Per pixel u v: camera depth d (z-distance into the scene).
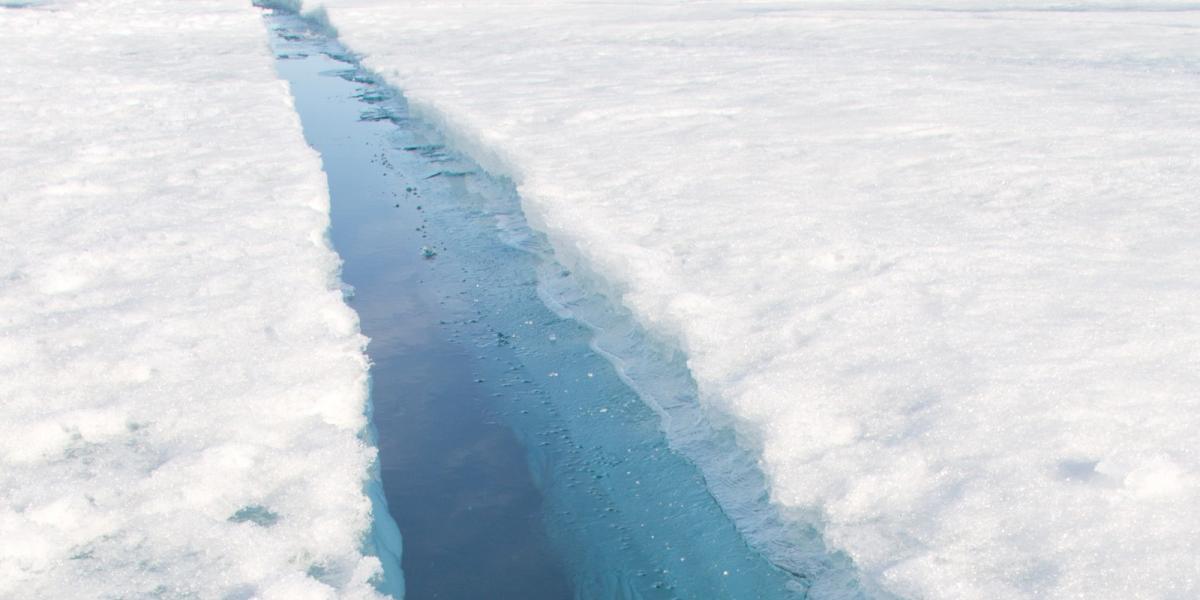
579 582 2.59
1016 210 4.30
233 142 6.45
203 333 3.42
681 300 3.48
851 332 3.14
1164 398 2.56
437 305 4.42
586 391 3.54
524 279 4.66
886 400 2.72
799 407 2.73
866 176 4.98
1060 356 2.83
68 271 4.02
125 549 2.34
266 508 2.51
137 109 7.76
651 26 12.37
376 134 7.75
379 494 2.94
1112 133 5.57
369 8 15.27
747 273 3.73
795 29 11.58
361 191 6.25
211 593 2.20
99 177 5.60
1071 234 3.93
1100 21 11.03
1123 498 2.17
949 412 2.59
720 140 5.91
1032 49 9.20
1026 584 1.97
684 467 3.01
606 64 9.35
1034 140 5.51
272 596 2.14
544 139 6.20
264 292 3.77
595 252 4.09
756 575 2.51
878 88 7.40
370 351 3.99
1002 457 2.37
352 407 3.03
